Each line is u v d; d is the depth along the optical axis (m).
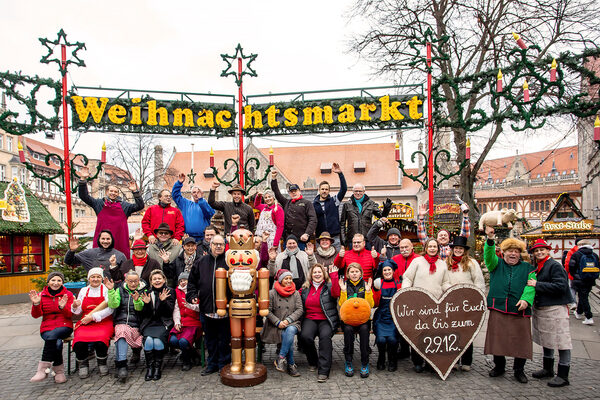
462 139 15.99
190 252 6.30
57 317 5.58
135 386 5.36
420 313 5.61
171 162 51.41
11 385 5.46
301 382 5.45
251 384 5.33
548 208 65.38
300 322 5.88
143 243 6.20
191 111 9.67
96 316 5.66
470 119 8.85
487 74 8.68
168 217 7.62
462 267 5.81
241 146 9.84
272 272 6.42
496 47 16.31
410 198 46.69
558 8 15.38
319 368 5.53
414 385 5.29
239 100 9.80
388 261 5.98
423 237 7.00
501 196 71.00
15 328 8.69
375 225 7.02
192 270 5.86
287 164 50.56
